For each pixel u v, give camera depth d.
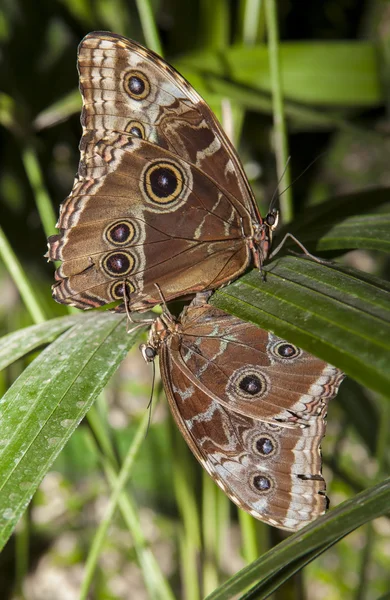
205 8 0.65
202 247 0.49
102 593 0.69
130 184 0.49
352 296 0.45
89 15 0.71
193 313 0.49
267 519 0.48
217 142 0.49
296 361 0.48
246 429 0.48
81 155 0.49
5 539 0.45
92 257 0.49
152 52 0.48
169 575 0.70
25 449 0.46
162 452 0.67
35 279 0.73
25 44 0.72
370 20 0.78
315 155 0.83
